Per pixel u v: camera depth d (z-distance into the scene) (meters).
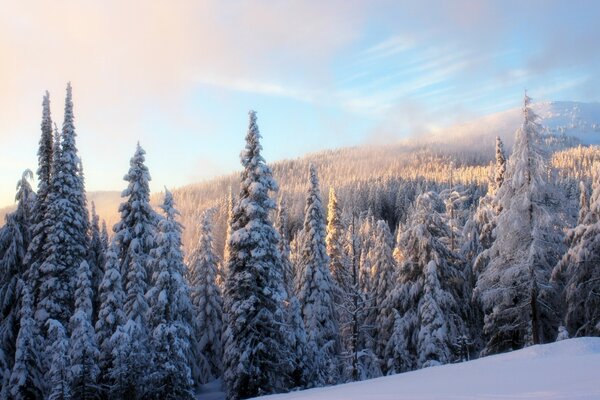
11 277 32.34
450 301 30.52
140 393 24.25
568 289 26.05
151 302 26.70
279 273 28.09
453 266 32.78
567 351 15.95
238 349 27.34
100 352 25.89
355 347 29.61
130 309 27.92
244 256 27.41
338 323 38.75
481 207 38.12
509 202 25.30
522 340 27.44
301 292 37.47
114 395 24.09
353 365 29.34
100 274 34.50
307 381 30.12
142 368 24.55
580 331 26.52
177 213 28.36
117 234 30.36
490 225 34.91
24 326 26.23
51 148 34.69
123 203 31.12
